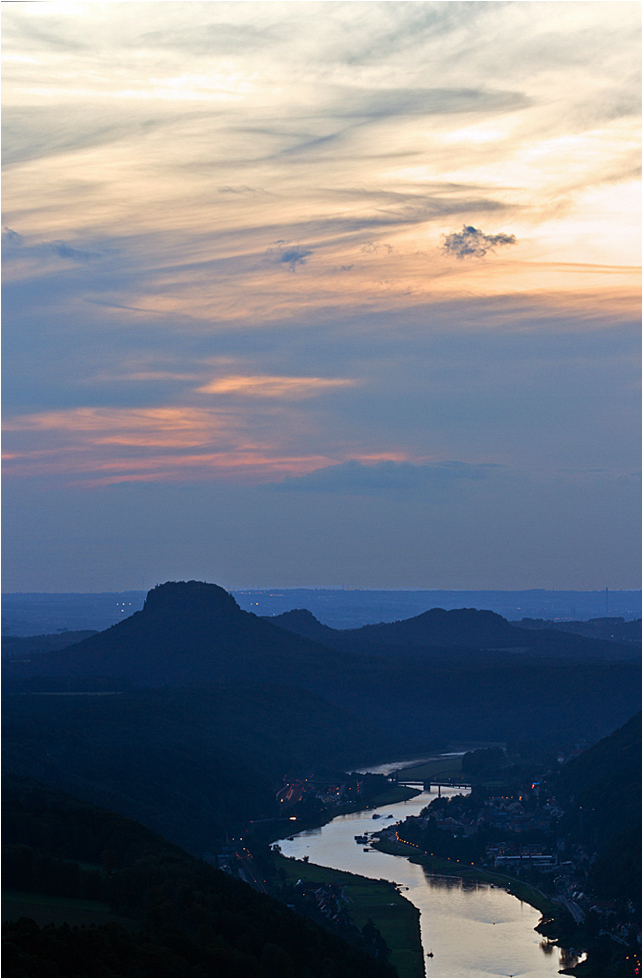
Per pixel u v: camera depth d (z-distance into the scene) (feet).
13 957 443.73
